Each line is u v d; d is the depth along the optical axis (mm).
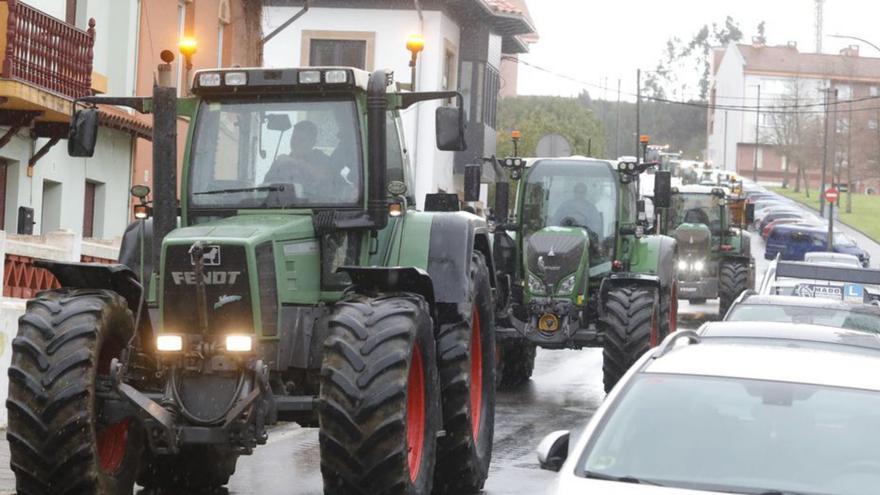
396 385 16031
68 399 15859
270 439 24922
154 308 17297
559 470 11953
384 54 66938
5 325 24312
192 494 19609
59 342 16094
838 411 11664
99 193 42531
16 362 16094
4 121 35125
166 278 16672
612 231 34375
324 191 17922
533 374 38531
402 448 16125
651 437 11570
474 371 20844
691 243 59969
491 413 21016
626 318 31594
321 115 18109
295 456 22953
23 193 37031
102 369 16797
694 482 11109
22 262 26391
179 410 16469
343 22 66750
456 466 19484
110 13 42531
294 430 26203
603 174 34719
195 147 18188
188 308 16656
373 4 66688
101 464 16531
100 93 40594
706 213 62500
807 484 10992
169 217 17469
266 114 18172
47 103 34438
